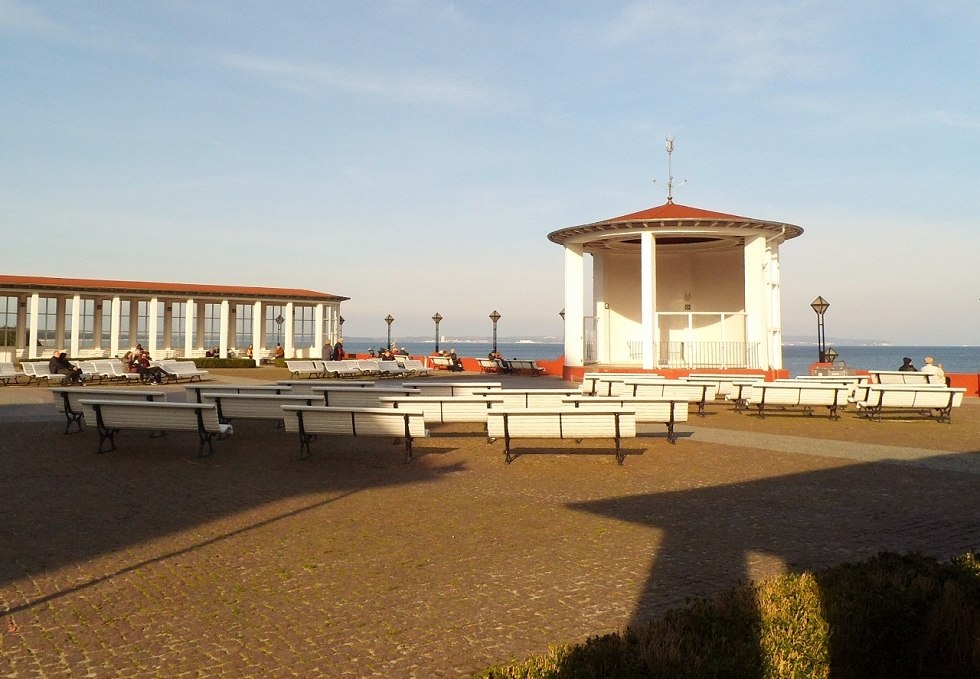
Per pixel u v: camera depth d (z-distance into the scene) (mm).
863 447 12406
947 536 6910
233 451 11641
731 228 26719
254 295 44281
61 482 9281
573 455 11422
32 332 37469
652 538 6809
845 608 4125
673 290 32000
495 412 10586
